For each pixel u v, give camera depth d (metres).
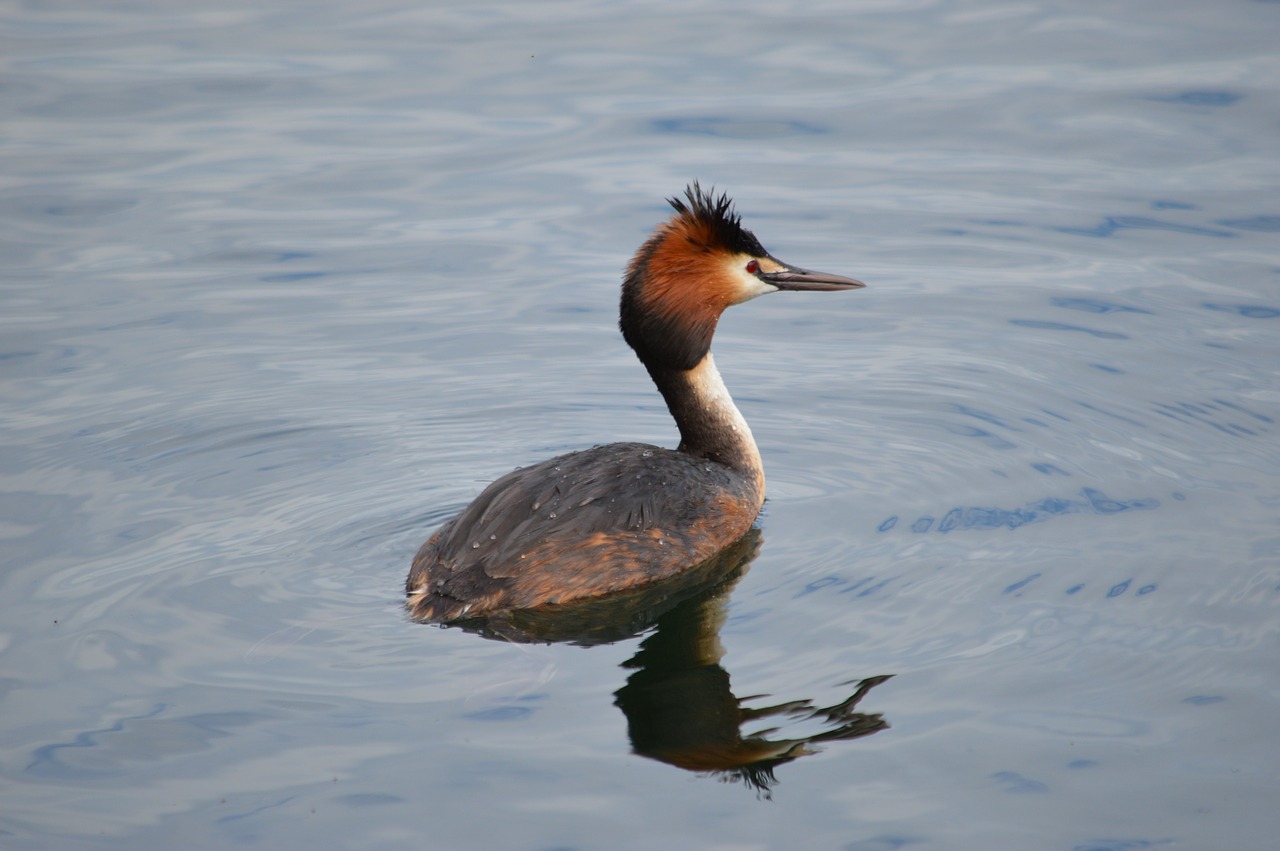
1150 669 10.59
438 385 16.73
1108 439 14.84
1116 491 13.66
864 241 19.83
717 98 24.09
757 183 21.34
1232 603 11.48
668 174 21.75
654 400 16.48
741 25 27.27
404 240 20.34
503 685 10.58
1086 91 23.56
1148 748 9.63
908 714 10.15
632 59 25.70
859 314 18.23
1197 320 17.44
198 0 29.33
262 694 10.45
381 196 21.48
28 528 13.33
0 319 17.98
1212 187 20.66
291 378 16.83
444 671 10.80
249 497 14.09
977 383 16.39
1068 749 9.66
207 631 11.41
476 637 11.35
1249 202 20.14
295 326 18.16
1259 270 18.50
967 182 21.27
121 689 10.54
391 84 24.92
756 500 13.77
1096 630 11.17
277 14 28.41
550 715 10.27
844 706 10.28
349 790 9.33
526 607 11.82
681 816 9.09
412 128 23.44
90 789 9.37
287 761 9.64
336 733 9.98
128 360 17.17
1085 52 25.06
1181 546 12.48
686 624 11.80
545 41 26.72
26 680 10.66
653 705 10.39
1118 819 8.95
